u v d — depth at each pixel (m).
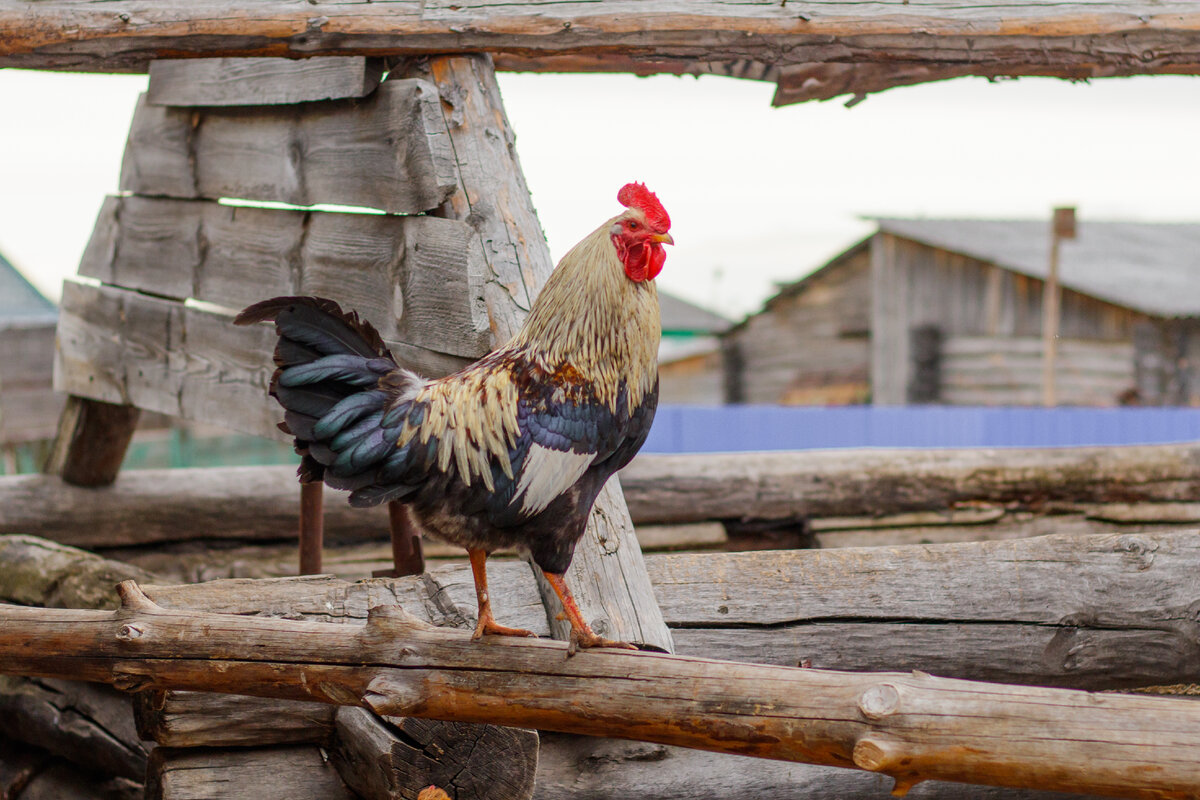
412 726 2.99
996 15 4.35
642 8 4.10
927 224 20.34
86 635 3.02
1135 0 4.51
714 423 15.08
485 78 4.12
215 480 6.45
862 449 6.92
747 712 2.37
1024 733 2.16
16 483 6.14
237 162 4.82
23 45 4.08
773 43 4.21
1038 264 18.09
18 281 19.38
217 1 4.08
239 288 4.80
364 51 4.04
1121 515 6.69
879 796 3.77
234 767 3.41
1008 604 3.88
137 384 5.39
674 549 6.50
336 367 2.66
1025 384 18.16
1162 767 2.09
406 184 3.94
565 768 3.50
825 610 3.79
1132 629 3.90
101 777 4.61
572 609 2.68
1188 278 18.36
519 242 3.80
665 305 34.47
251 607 3.54
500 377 2.68
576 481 2.68
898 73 4.76
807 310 21.05
